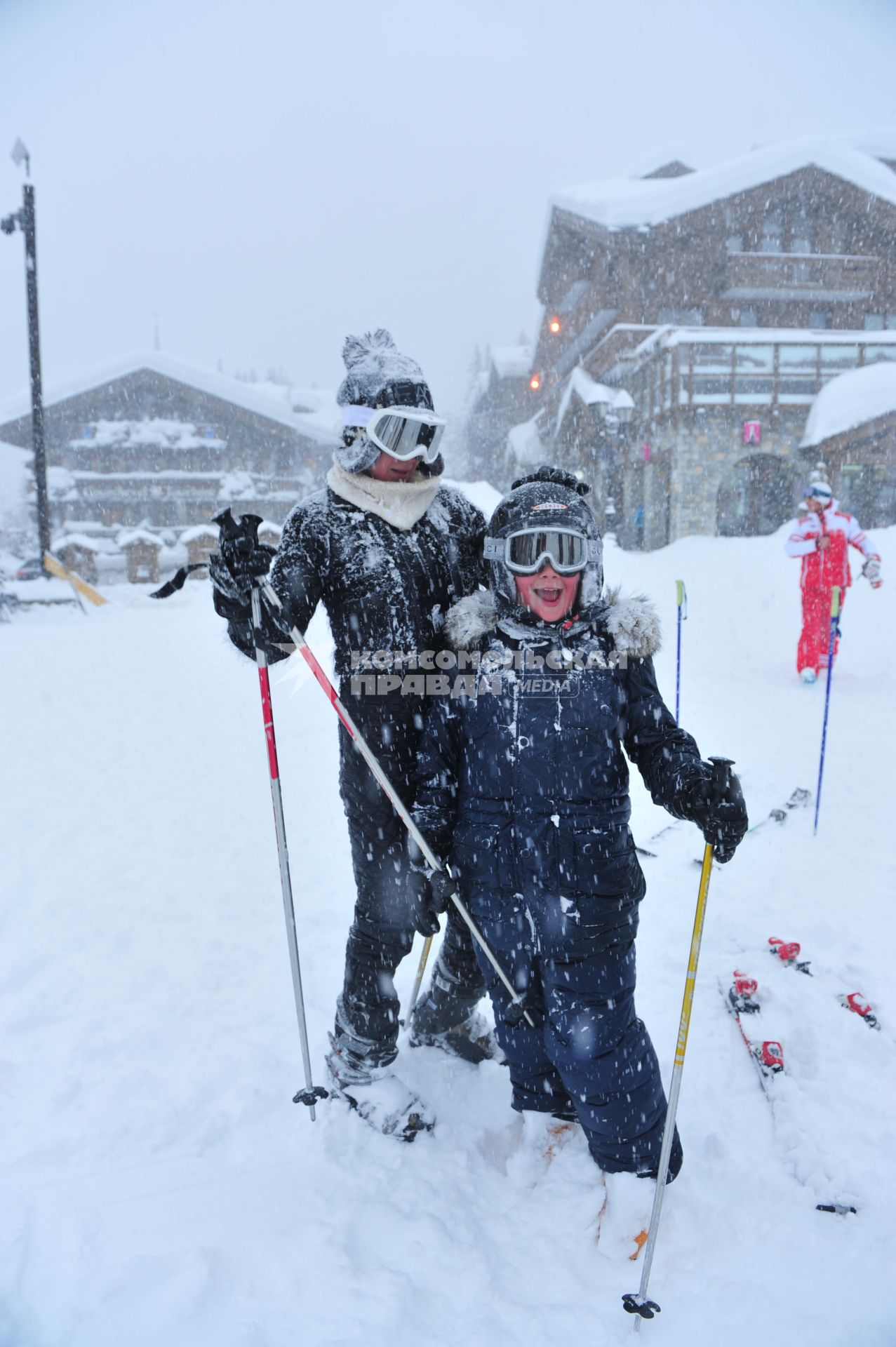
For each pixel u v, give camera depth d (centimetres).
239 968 301
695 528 2038
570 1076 186
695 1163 201
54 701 779
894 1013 260
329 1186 197
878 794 458
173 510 3519
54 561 1806
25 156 1817
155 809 477
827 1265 174
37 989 289
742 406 1986
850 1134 209
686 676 798
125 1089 234
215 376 3553
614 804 194
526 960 194
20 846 423
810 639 747
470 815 200
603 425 2223
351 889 365
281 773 543
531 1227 187
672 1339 159
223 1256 177
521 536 189
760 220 2286
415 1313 165
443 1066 242
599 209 2298
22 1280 173
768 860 382
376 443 196
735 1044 249
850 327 2356
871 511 2050
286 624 188
